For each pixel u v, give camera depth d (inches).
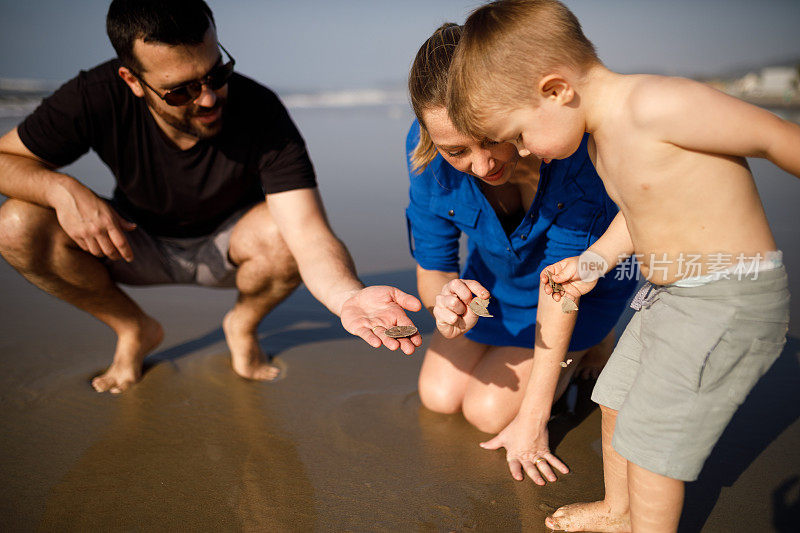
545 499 74.3
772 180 221.6
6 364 107.6
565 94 58.1
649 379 58.9
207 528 69.9
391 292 71.8
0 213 91.0
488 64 58.6
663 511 58.8
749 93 682.8
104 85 90.7
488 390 89.6
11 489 76.8
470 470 80.4
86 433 89.1
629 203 61.0
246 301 103.0
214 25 87.3
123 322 103.3
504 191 84.1
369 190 237.6
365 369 108.7
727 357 55.7
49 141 91.4
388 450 85.2
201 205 100.0
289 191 95.3
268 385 103.2
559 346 79.9
